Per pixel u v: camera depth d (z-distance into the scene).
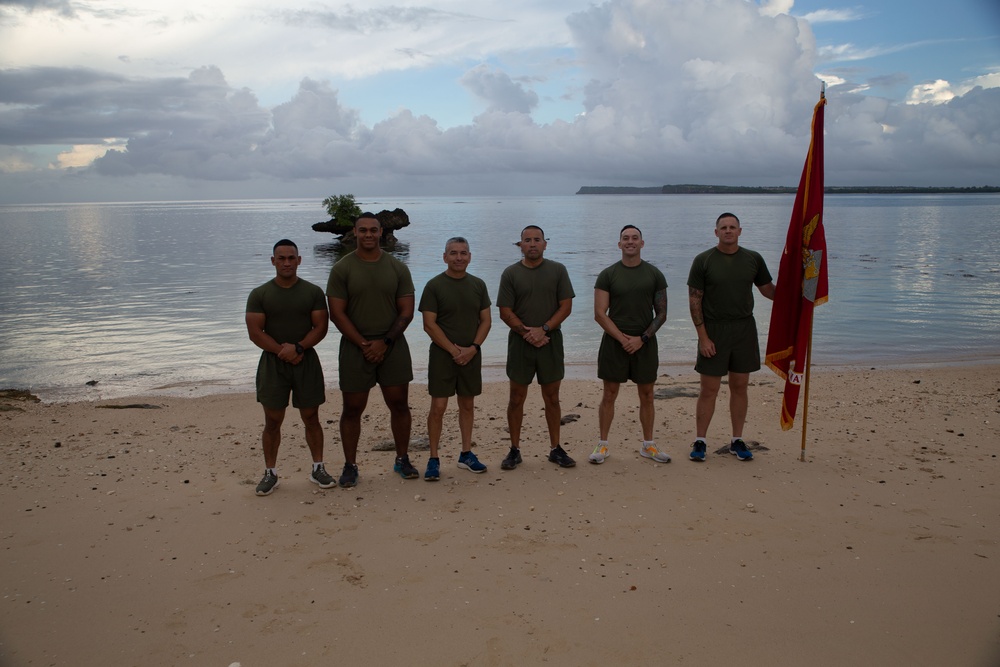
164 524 4.91
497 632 3.57
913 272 25.30
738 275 5.90
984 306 17.58
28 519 5.00
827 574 4.12
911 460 6.14
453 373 5.76
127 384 10.87
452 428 7.66
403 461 5.88
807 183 5.87
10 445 6.93
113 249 46.09
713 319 6.03
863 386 9.38
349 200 57.47
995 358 11.98
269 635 3.56
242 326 16.47
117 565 4.31
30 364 12.41
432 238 58.34
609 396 6.17
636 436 7.15
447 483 5.72
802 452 6.19
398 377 5.55
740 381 6.12
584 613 3.73
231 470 6.14
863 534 4.64
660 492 5.46
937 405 8.14
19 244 52.28
